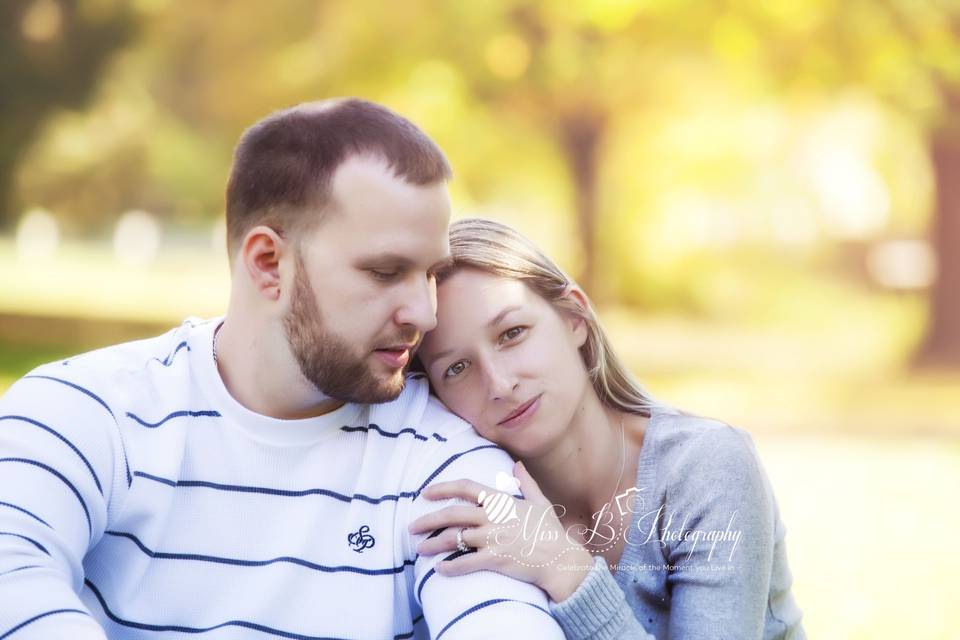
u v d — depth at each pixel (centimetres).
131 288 1889
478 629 171
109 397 183
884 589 418
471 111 1186
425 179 181
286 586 181
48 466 172
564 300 215
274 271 185
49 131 1439
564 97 1134
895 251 2138
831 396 1055
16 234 3133
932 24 1057
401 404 199
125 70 1478
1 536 164
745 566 202
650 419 223
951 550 485
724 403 995
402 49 1107
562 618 183
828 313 1961
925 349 1309
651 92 1129
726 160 1911
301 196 180
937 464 723
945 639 355
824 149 2136
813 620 379
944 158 1272
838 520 552
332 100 190
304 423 187
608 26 1030
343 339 182
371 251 178
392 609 185
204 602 181
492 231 214
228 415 187
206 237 3269
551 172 1686
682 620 201
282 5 1218
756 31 1035
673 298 1919
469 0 1057
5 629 156
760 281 2069
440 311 204
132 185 2395
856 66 1084
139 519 182
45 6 1234
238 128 1430
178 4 1263
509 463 201
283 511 185
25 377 187
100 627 160
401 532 188
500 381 202
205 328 199
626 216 1847
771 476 680
